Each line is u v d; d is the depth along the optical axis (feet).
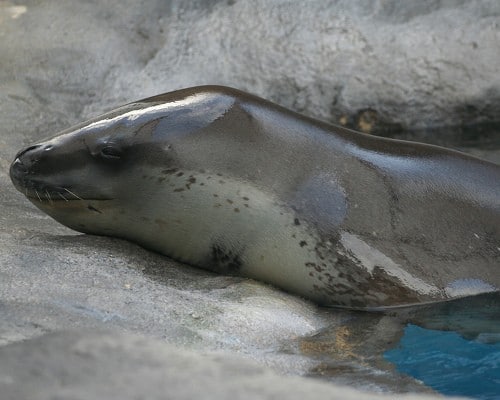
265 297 63.57
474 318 63.36
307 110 104.83
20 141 95.81
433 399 46.55
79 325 51.60
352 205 66.49
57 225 74.59
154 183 66.03
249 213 66.13
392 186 67.62
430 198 67.77
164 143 65.77
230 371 44.01
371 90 103.71
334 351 57.26
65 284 57.72
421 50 103.55
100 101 104.58
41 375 41.52
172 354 45.55
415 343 59.47
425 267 66.18
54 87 105.19
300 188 66.39
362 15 106.73
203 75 106.11
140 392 40.22
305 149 67.46
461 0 106.11
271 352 55.31
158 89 105.19
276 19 107.96
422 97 103.09
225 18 109.19
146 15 111.55
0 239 65.26
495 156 94.63
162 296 59.06
